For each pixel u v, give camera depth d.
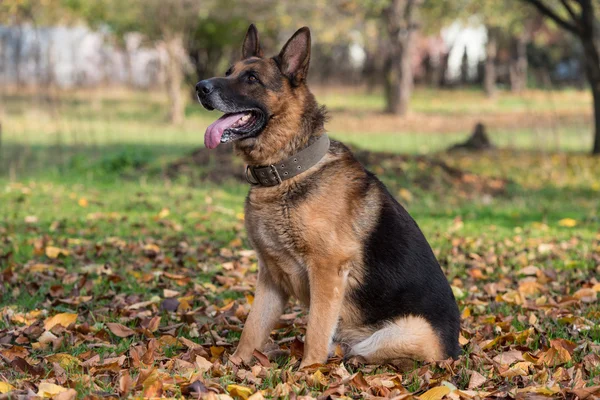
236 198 11.57
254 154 4.30
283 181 4.22
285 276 4.39
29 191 11.63
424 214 10.64
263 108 4.24
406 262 4.28
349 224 4.20
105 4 24.12
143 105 31.22
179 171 13.47
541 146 17.75
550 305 5.57
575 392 3.61
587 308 5.57
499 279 6.75
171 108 25.89
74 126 21.36
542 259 7.59
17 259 7.08
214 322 5.19
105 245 7.73
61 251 7.13
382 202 4.36
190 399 3.56
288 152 4.22
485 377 3.98
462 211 10.92
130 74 37.19
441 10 26.67
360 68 45.75
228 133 4.21
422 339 4.18
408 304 4.24
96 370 3.97
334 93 40.50
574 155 17.08
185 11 24.86
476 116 30.06
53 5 24.41
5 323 4.96
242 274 6.59
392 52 29.50
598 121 17.16
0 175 13.59
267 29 30.09
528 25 30.28
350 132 23.61
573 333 4.89
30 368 3.96
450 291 4.50
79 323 5.12
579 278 6.63
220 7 26.95
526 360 4.32
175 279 6.29
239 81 4.24
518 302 5.74
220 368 4.06
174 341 4.66
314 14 26.64
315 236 4.15
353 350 4.36
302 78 4.37
